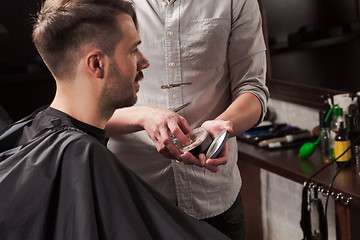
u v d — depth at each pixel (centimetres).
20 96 465
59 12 131
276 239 322
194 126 183
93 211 119
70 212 120
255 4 183
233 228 194
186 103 181
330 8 258
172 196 184
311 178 222
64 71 133
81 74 132
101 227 121
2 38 438
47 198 120
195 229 132
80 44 130
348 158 229
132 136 184
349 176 221
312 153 248
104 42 130
